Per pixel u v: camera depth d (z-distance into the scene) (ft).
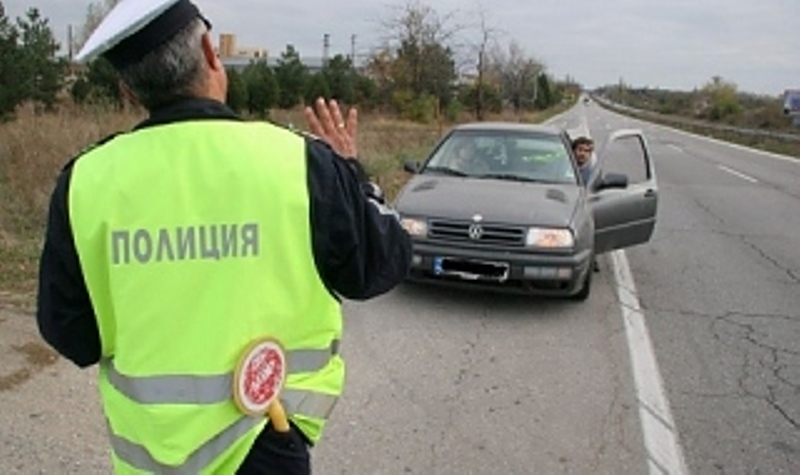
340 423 12.00
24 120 38.01
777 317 19.20
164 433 4.79
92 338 5.23
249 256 4.79
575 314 18.63
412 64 98.12
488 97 122.01
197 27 4.95
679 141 112.57
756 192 48.39
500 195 19.48
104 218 4.71
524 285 18.15
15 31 73.77
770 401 13.78
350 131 6.06
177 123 4.90
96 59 4.91
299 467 5.26
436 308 18.53
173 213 4.74
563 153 22.65
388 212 5.66
